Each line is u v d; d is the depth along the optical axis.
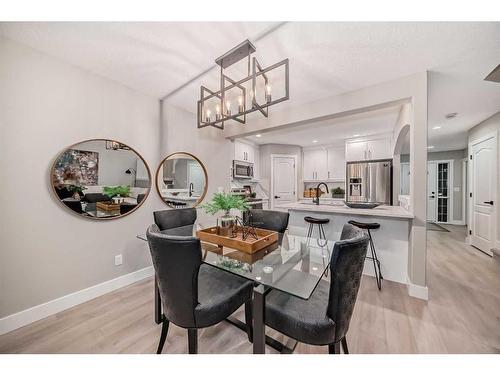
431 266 2.83
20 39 1.61
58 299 1.85
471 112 3.07
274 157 5.40
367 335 1.53
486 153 3.37
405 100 2.12
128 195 2.37
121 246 2.32
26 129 1.69
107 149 2.19
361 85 2.24
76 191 1.96
